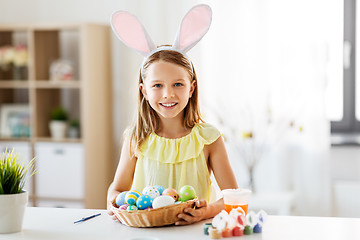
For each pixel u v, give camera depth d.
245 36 3.50
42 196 3.58
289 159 3.51
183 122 1.63
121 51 3.78
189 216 1.36
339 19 3.62
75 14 3.87
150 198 1.37
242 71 3.52
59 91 3.86
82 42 3.46
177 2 3.60
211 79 3.55
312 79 3.44
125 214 1.34
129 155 1.66
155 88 1.50
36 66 3.61
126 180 1.67
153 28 3.64
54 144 3.56
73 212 1.56
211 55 3.54
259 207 3.26
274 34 3.47
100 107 3.64
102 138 3.67
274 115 3.49
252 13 3.49
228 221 1.28
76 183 3.53
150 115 1.62
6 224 1.34
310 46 3.43
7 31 3.84
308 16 3.43
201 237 1.28
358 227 1.37
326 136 3.45
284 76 3.47
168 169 1.58
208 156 1.63
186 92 1.52
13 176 1.37
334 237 1.28
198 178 1.58
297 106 3.46
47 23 3.51
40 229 1.38
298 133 3.49
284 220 1.45
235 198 1.36
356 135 3.74
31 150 3.59
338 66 3.71
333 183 3.52
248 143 3.50
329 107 3.80
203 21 1.55
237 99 3.53
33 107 3.60
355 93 3.78
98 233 1.33
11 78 3.81
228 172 1.61
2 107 3.78
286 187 3.51
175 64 1.50
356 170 3.57
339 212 3.51
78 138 3.65
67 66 3.61
